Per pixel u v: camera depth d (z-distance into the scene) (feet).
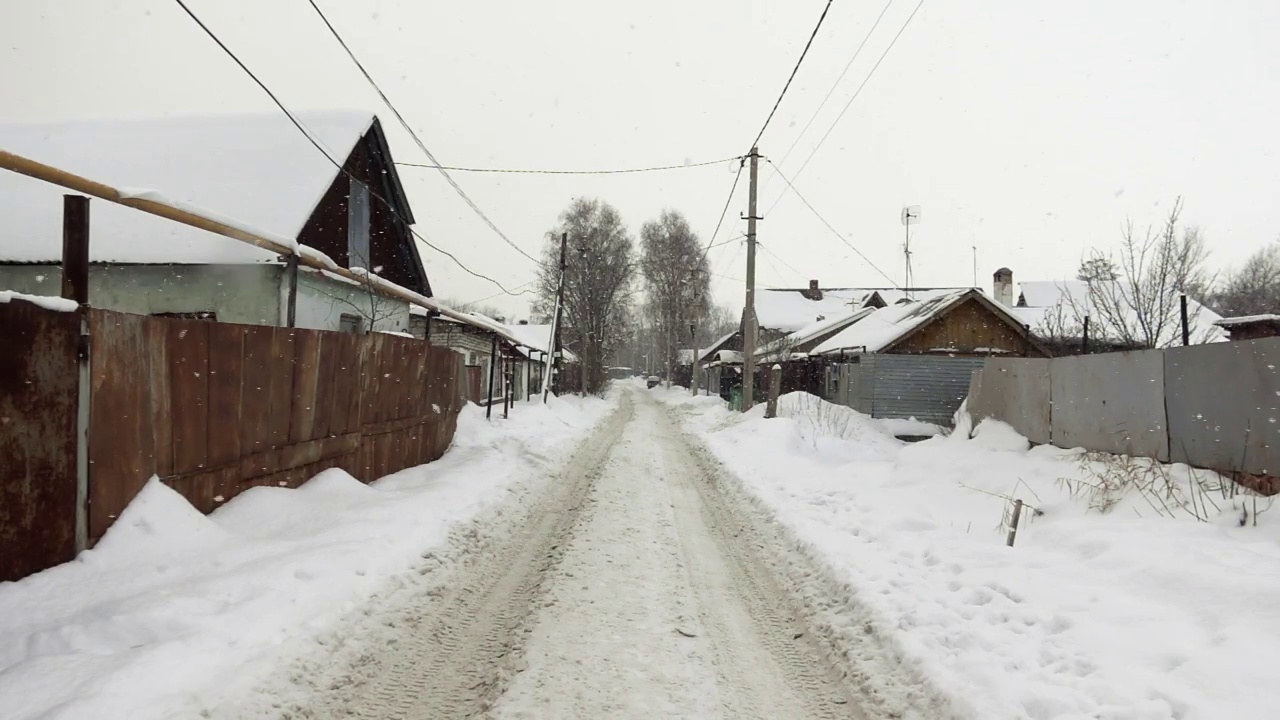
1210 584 15.34
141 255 37.50
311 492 22.74
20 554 13.50
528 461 40.09
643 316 212.43
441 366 38.96
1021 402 35.24
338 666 13.21
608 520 27.53
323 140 46.88
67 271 14.78
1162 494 22.27
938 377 72.43
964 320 73.36
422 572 18.67
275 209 40.32
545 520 27.27
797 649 15.55
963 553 21.01
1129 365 27.25
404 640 14.94
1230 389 22.34
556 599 17.90
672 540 24.93
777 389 67.36
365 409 28.12
